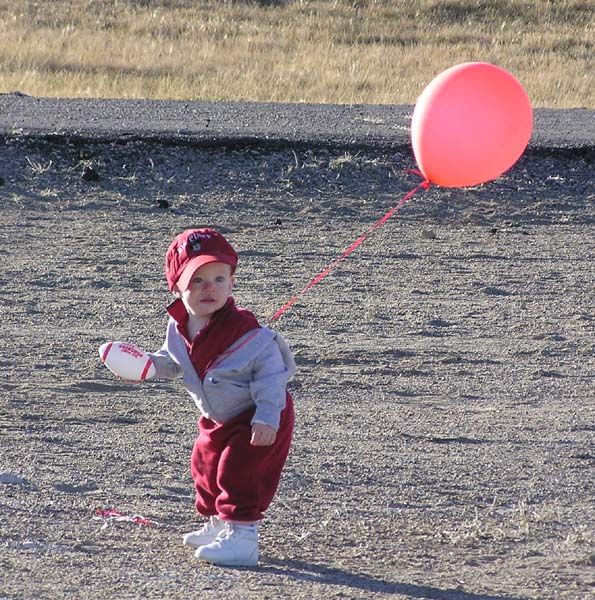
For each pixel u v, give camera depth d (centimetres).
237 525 1670
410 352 2959
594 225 4516
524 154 5162
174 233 4153
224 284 1634
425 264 3878
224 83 7925
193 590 1552
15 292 3381
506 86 1883
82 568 1617
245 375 1641
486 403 2619
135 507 1903
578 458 2266
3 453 2145
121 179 4725
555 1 13400
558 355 2994
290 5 12762
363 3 12962
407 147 5175
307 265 3809
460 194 4759
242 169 4900
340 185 4803
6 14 11262
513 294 3569
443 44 11138
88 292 3419
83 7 12031
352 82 8262
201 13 12119
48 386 2597
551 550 1789
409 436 2367
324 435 2348
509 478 2138
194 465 1723
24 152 4850
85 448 2203
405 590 1597
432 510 1961
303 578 1627
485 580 1652
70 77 7806
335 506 1961
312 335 3084
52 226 4156
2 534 1733
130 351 1680
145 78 8044
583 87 8581
